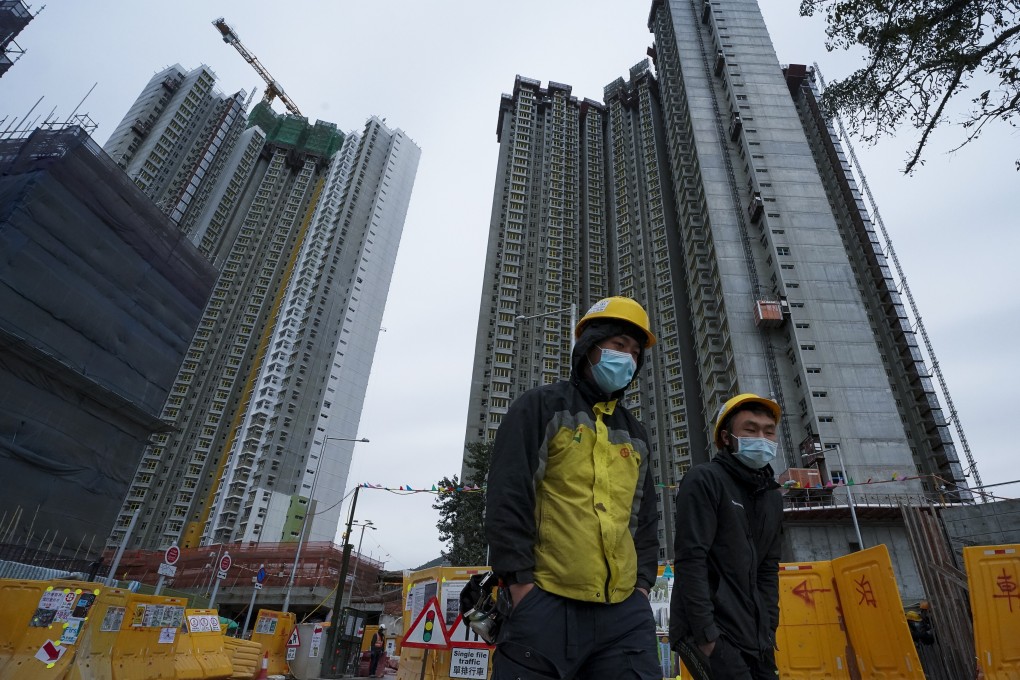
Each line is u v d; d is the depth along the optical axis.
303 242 106.56
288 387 84.19
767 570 3.31
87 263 21.16
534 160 104.38
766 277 55.78
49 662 7.67
